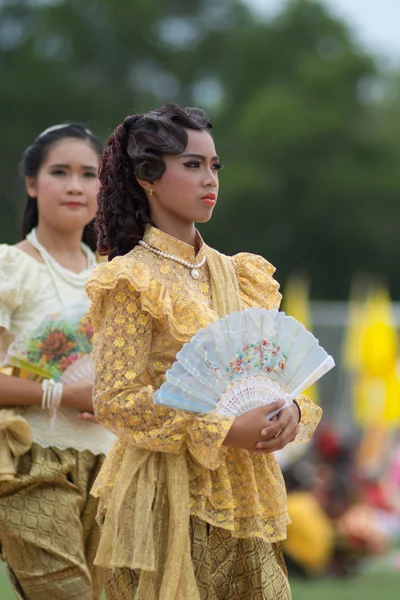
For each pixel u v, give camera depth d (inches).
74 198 472.1
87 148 477.4
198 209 350.9
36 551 443.8
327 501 917.8
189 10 3831.2
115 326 340.8
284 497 356.8
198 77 3750.0
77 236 479.8
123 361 337.4
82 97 3385.8
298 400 359.9
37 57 3376.0
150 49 3661.4
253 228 3169.3
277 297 371.9
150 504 339.0
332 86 3326.8
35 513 444.8
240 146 3240.7
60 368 458.3
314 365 337.1
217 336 328.8
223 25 3836.1
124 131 357.7
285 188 3171.8
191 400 330.6
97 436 460.8
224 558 347.6
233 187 3070.9
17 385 449.7
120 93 3602.4
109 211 360.8
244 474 347.9
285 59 3686.0
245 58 3663.9
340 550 914.1
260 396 335.9
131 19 3607.3
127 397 335.0
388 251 3208.7
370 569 989.2
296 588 845.2
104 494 352.5
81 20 3617.1
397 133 3393.2
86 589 444.5
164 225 356.8
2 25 3587.6
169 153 347.9
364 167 3213.6
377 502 1088.2
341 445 948.6
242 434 331.3
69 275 469.7
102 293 343.3
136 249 354.9
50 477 448.1
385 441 1257.4
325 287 3238.2
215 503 341.7
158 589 339.0
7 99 3284.9
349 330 1302.9
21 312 462.0
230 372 332.2
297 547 898.7
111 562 339.6
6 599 693.9
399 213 3213.6
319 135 3169.3
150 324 341.4
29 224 489.7
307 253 3208.7
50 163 474.6
